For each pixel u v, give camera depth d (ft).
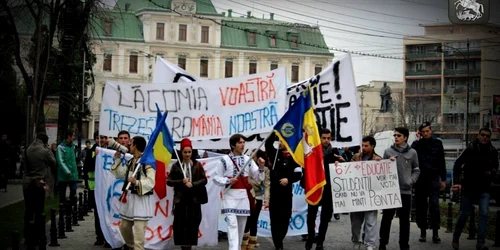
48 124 111.86
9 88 135.33
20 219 61.41
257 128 46.75
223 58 312.71
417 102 294.66
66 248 44.60
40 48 91.04
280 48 320.50
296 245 48.24
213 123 46.98
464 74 316.19
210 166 42.65
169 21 300.81
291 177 44.50
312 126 40.27
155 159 37.63
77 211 63.52
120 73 288.30
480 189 44.27
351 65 51.42
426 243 48.80
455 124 309.83
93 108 266.77
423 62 325.62
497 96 80.94
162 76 52.90
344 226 60.49
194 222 37.68
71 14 98.02
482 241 44.11
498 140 133.28
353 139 51.16
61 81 103.91
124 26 292.20
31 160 44.68
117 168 38.65
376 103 346.13
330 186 43.47
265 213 50.29
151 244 41.55
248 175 38.58
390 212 43.70
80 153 119.55
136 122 46.44
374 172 43.24
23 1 99.14
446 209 83.05
